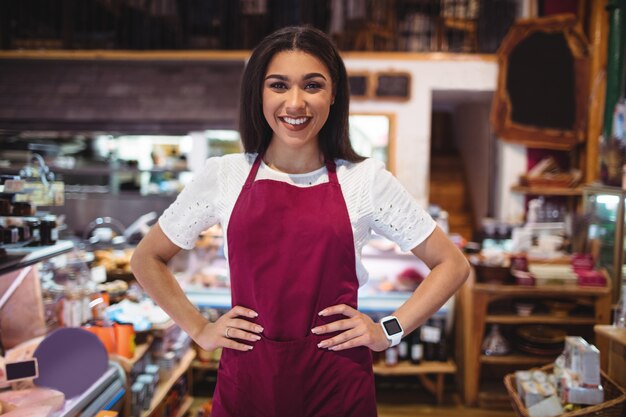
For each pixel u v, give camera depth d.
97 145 6.06
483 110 5.94
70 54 5.12
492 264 3.78
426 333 3.94
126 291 3.30
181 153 5.88
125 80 5.09
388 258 4.37
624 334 2.43
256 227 1.43
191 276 4.26
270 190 1.46
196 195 1.54
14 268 2.16
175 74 5.09
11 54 5.15
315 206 1.45
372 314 3.96
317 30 1.48
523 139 4.77
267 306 1.43
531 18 4.76
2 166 3.19
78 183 6.04
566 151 4.95
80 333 2.34
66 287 2.85
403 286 4.13
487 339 3.87
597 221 3.98
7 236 2.21
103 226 5.30
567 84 4.68
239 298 1.48
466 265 1.54
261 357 1.43
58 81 5.12
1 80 5.15
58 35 5.48
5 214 2.21
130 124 5.00
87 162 6.08
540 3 4.93
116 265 3.51
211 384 4.09
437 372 3.86
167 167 5.43
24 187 2.39
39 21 5.43
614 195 3.65
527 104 4.73
